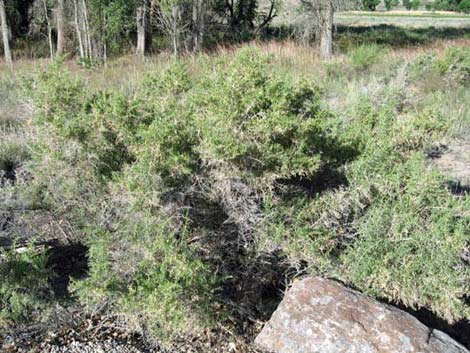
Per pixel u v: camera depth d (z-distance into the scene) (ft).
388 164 11.63
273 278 11.64
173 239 9.47
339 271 10.71
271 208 10.89
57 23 59.21
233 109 10.38
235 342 9.99
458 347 9.07
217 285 10.78
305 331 9.30
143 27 57.41
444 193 11.14
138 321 9.61
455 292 10.16
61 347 9.34
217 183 10.68
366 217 11.04
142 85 14.30
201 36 54.90
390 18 120.37
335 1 52.31
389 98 19.83
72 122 11.22
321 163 11.78
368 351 8.86
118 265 9.64
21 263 10.14
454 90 30.53
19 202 13.17
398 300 10.62
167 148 10.50
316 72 35.65
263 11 82.89
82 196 12.20
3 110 23.94
